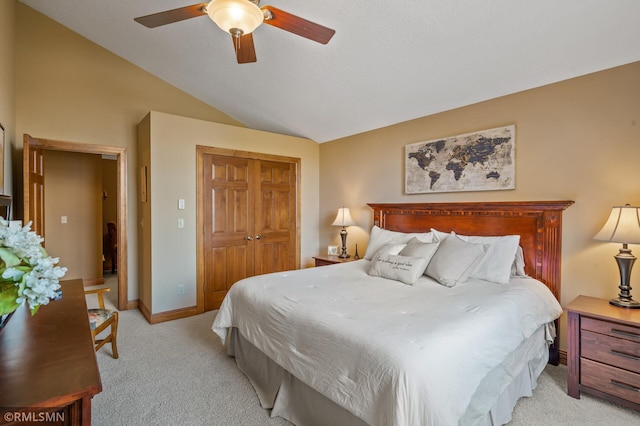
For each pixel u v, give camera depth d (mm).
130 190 4047
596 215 2465
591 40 2189
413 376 1258
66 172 4957
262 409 1987
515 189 2896
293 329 1857
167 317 3596
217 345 2922
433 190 3500
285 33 2797
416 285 2480
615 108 2377
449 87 3012
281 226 4633
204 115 4598
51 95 3590
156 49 3619
